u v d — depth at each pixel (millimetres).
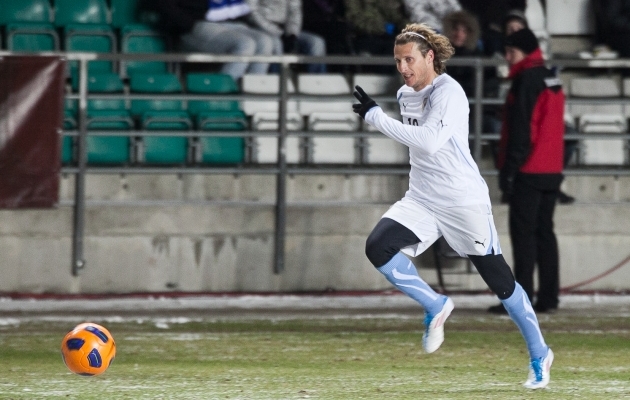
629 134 37031
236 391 19203
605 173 36750
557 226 36375
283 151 35250
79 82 34000
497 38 40438
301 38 41156
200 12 39281
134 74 38062
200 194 35031
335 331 28422
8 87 32844
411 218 19672
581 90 42406
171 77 38281
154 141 36594
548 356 19609
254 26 39969
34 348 25062
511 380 20891
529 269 31172
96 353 18984
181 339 26703
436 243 35469
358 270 35844
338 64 38719
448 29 36812
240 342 26312
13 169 32844
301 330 28562
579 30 46562
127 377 20922
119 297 34156
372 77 39844
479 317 31203
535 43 30266
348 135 35844
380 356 24297
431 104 18891
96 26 40000
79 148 33969
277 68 40500
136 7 41312
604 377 21406
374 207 35906
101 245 34344
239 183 35219
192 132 35062
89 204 34188
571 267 36469
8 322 29281
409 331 28547
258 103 38906
